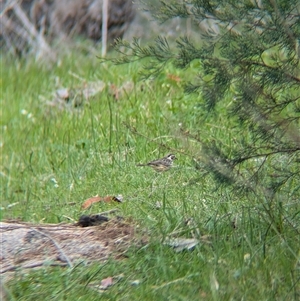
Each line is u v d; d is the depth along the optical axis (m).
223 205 9.84
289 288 8.03
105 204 11.18
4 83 19.88
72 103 16.69
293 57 9.02
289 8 8.90
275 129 9.02
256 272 8.27
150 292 8.30
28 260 9.36
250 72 9.09
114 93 16.11
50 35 22.55
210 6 9.20
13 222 10.80
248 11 9.08
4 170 14.85
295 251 8.61
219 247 8.89
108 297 8.35
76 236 9.83
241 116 9.14
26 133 16.16
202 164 10.04
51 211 11.69
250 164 10.75
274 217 9.16
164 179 11.18
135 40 9.85
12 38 22.81
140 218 10.08
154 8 9.80
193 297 8.09
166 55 9.52
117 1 21.50
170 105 14.73
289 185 9.74
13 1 23.11
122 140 13.48
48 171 13.88
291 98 9.54
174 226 9.64
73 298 8.40
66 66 20.14
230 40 9.16
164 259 8.88
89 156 13.57
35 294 8.53
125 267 8.95
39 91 18.80
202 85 9.38
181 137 10.27
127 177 11.88
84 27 22.36
